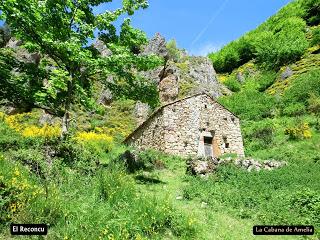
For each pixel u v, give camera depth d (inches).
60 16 631.2
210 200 536.4
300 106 1675.7
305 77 2025.1
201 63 2439.7
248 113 1824.6
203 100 1136.2
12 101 655.8
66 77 586.2
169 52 2363.4
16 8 573.0
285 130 1336.1
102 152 911.0
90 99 670.5
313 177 676.7
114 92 738.8
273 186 624.1
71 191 426.3
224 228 418.6
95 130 1530.5
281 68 2652.6
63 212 343.3
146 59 672.4
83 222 331.9
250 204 519.5
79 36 649.6
